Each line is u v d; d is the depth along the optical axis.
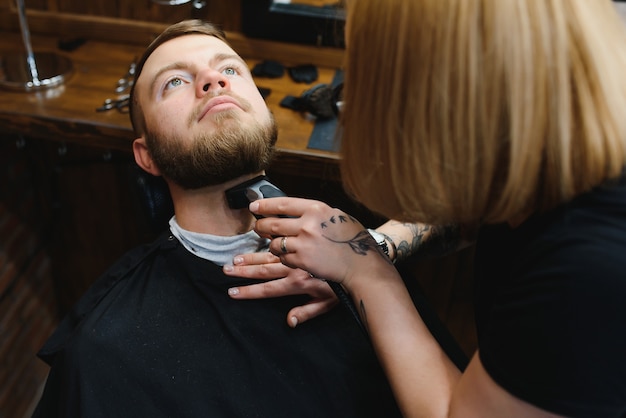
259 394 0.87
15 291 1.63
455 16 0.52
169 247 0.97
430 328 0.98
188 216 0.98
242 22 1.45
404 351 0.74
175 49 0.99
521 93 0.53
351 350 0.92
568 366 0.56
